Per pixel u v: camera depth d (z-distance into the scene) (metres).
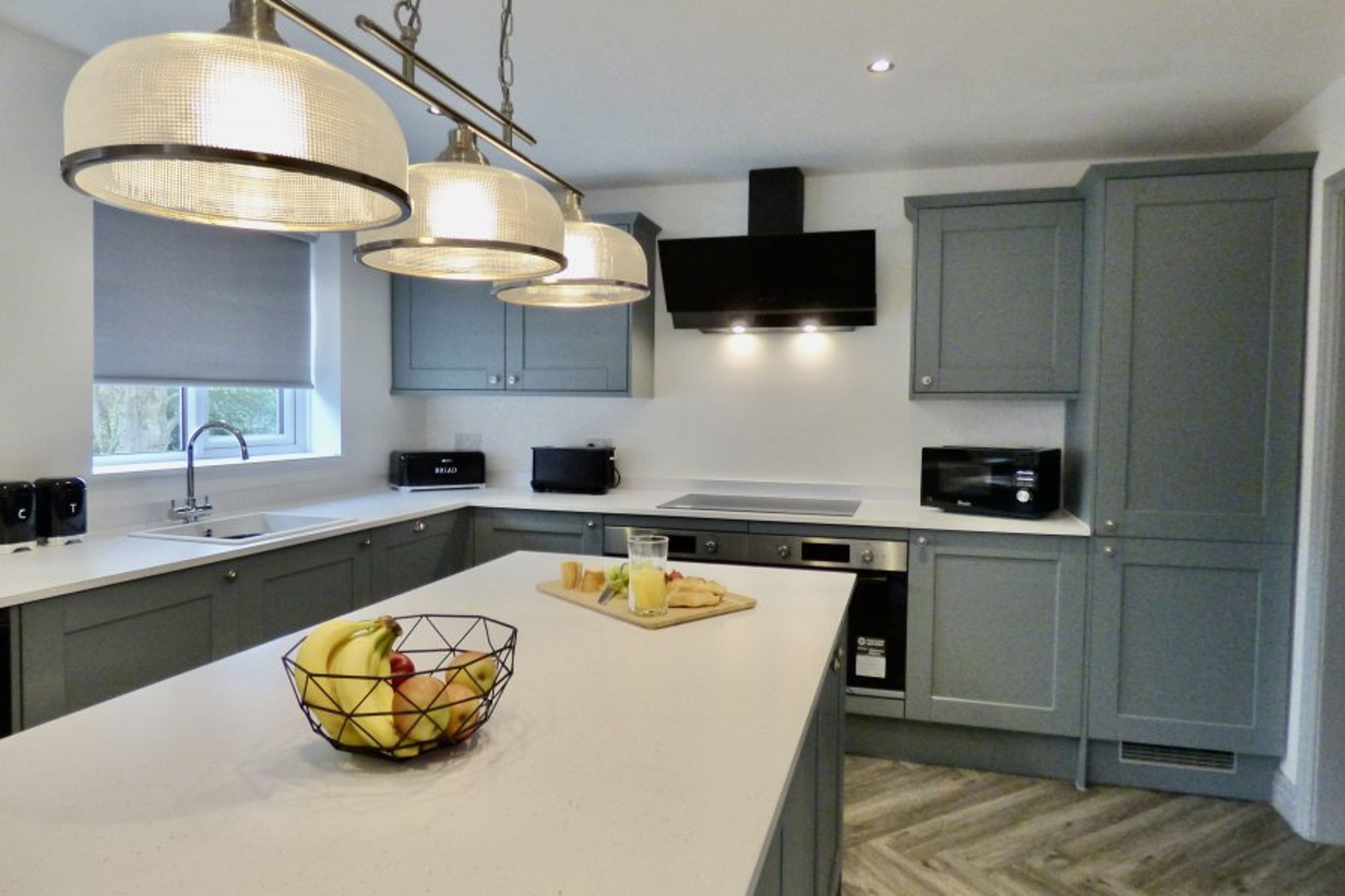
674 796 0.87
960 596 2.82
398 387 3.82
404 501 3.39
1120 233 2.61
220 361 2.98
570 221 1.55
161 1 2.05
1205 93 2.52
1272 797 2.62
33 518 2.19
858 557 2.91
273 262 3.23
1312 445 2.43
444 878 0.71
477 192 1.13
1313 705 2.40
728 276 3.27
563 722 1.08
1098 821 2.52
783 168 3.35
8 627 1.72
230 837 0.78
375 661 0.94
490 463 4.04
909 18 2.08
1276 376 2.51
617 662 1.33
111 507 2.51
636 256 1.60
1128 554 2.65
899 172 3.37
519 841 0.78
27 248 2.26
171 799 0.85
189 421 2.98
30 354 2.27
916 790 2.73
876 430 3.46
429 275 1.37
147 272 2.68
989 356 2.95
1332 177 2.36
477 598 1.75
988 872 2.24
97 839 0.77
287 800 0.86
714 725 1.07
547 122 2.83
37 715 1.77
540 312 3.59
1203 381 2.56
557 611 1.65
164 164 0.93
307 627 2.56
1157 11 2.03
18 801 0.85
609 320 3.50
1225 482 2.56
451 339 3.72
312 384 3.47
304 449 3.51
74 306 2.38
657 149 3.13
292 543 2.47
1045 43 2.21
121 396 2.73
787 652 1.39
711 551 3.09
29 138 2.25
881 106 2.67
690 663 1.32
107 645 1.92
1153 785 2.73
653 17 2.08
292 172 0.80
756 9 2.04
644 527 3.17
